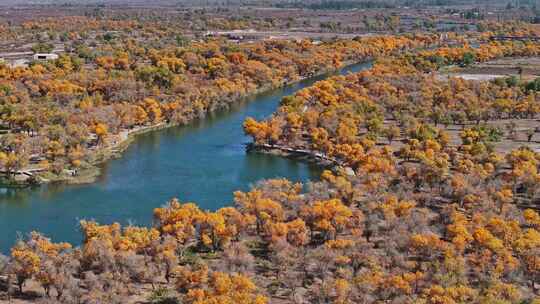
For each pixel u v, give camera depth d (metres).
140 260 127.12
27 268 120.19
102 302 112.06
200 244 143.12
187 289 118.81
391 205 151.25
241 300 106.56
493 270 119.19
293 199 158.25
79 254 128.38
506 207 155.25
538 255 122.19
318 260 126.25
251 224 147.62
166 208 151.75
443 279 114.81
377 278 114.75
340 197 162.50
